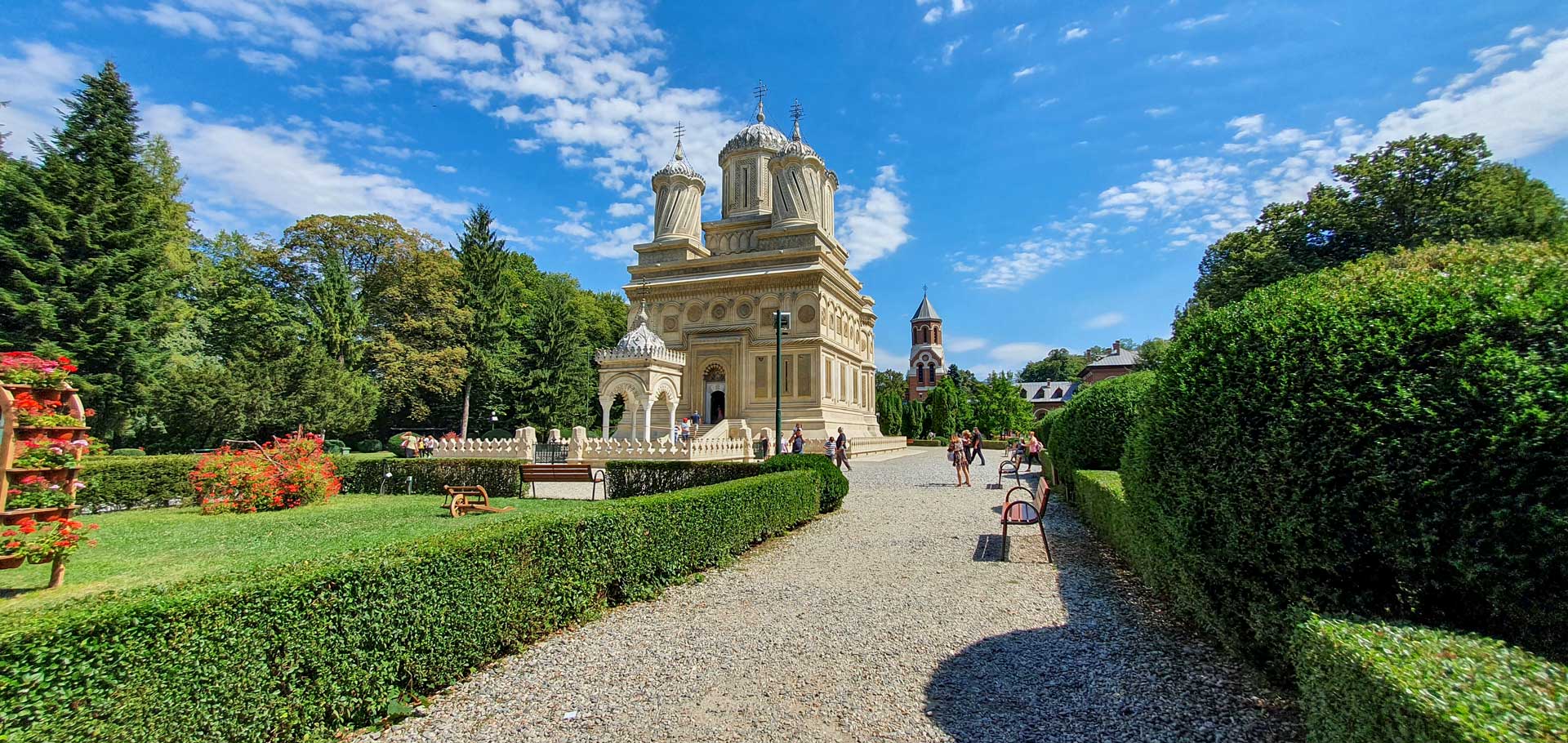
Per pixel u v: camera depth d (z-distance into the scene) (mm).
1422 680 2670
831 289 40969
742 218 44938
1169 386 5504
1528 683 2641
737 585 8266
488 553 5750
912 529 12039
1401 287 4422
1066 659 5488
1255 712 4312
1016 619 6637
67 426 7980
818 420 37031
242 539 11359
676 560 8328
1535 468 3531
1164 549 5684
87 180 26594
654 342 29219
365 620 4629
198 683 3695
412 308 45406
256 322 37531
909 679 5184
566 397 49094
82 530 8148
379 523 13141
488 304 46438
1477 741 2199
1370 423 4023
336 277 40125
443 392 43344
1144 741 4086
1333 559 4113
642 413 36406
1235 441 4656
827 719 4547
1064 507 14258
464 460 18750
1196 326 5480
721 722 4531
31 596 7742
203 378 28953
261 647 4004
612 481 16516
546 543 6434
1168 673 5070
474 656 5496
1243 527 4570
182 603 3680
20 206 25219
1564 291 3852
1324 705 3279
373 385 39844
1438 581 3809
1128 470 7090
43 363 7914
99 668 3305
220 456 15422
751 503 10266
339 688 4426
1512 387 3643
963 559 9469
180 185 35344
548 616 6395
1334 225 29281
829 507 14234
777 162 42969
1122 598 7223
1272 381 4492
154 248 27812
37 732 3070
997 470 26328
